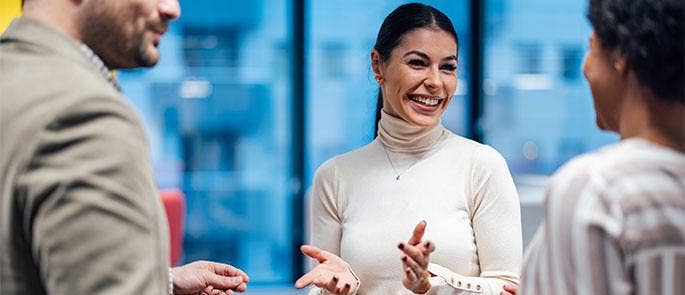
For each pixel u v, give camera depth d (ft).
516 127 20.84
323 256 6.41
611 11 3.76
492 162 6.69
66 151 3.60
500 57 20.68
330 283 6.06
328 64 20.65
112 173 3.61
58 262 3.54
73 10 4.06
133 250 3.61
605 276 3.55
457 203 6.66
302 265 20.62
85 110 3.65
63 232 3.53
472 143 6.91
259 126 20.72
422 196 6.70
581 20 20.72
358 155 7.10
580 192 3.67
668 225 3.53
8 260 3.74
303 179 20.71
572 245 3.61
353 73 20.71
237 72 20.59
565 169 3.84
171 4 4.26
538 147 20.92
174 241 15.51
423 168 6.82
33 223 3.61
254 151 20.77
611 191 3.61
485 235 6.55
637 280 3.52
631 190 3.59
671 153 3.70
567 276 3.62
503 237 6.49
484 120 20.68
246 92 20.63
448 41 6.77
